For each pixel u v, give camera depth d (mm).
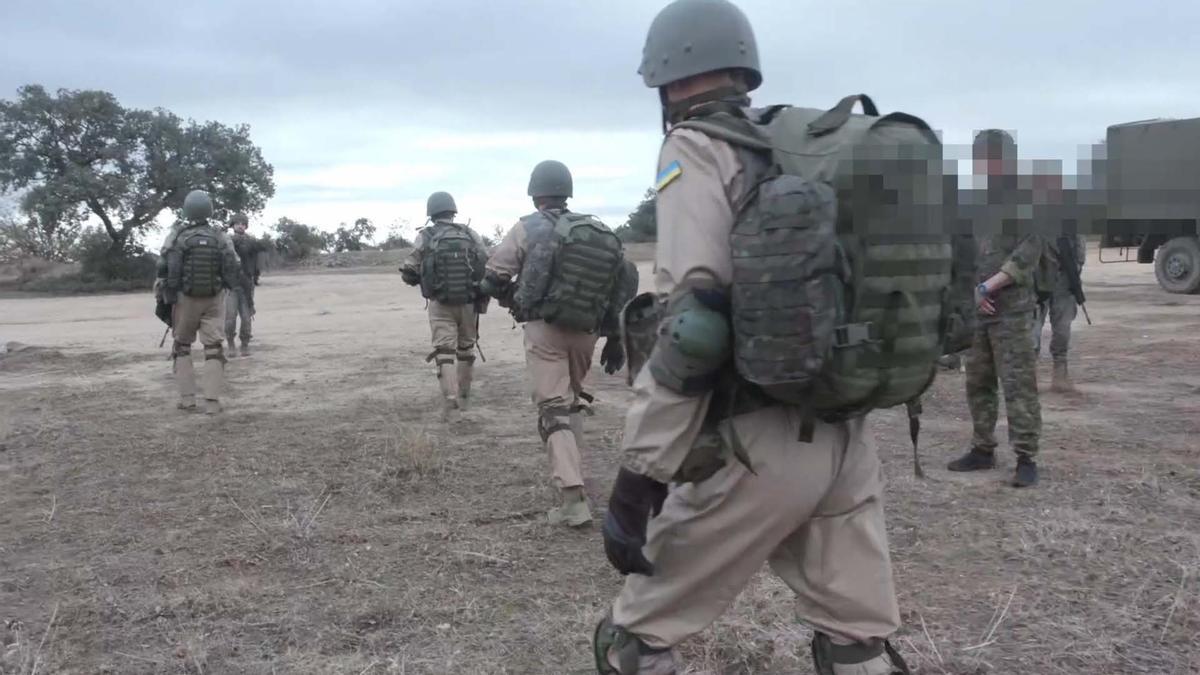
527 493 5906
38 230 46781
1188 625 3760
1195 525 4918
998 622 3809
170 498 5922
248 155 46375
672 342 2148
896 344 2186
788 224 2053
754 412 2285
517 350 13359
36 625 3998
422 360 12414
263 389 10312
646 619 2521
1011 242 5625
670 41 2365
